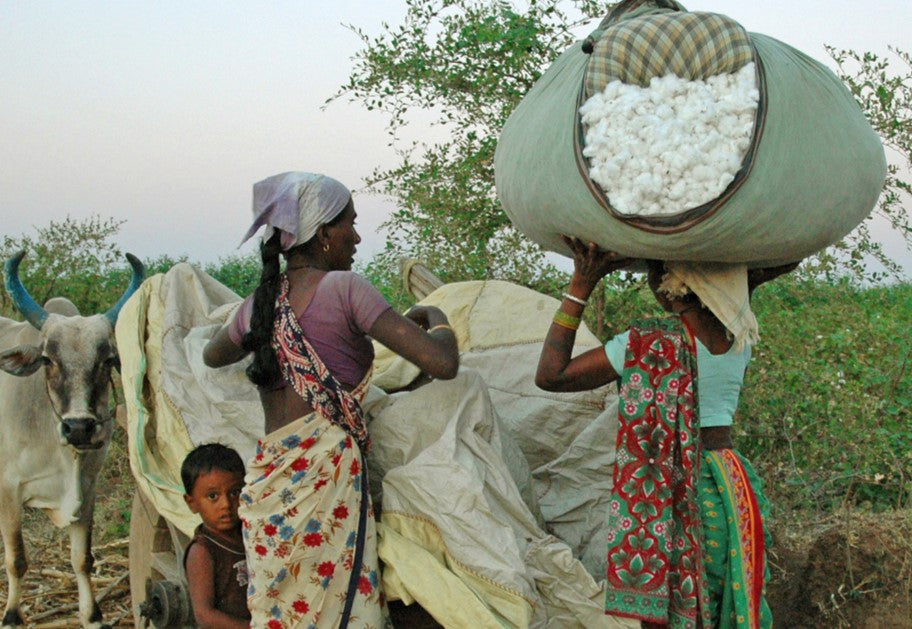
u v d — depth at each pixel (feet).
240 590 10.62
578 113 8.40
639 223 8.04
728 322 8.84
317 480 9.42
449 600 9.20
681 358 9.07
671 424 9.02
